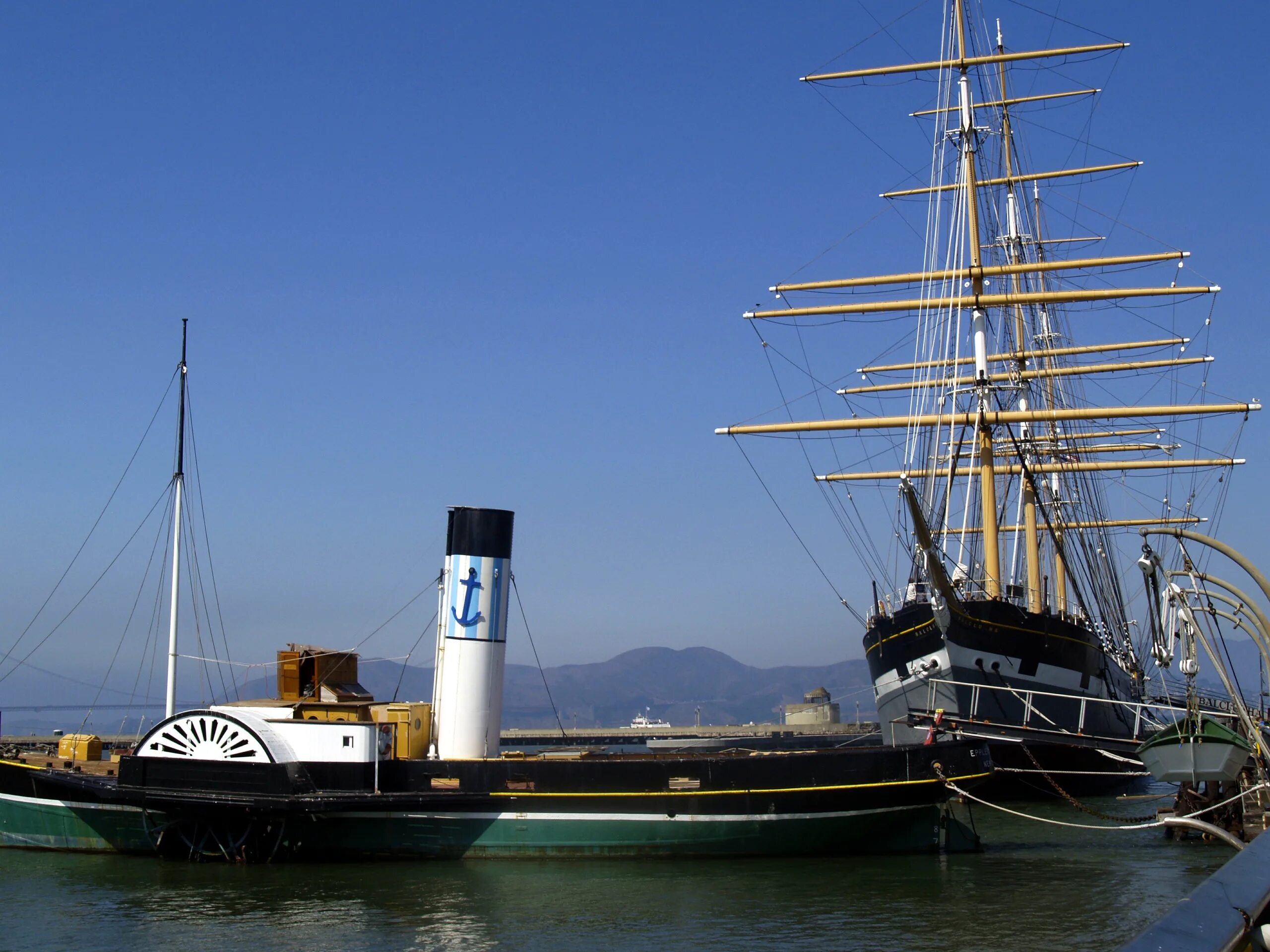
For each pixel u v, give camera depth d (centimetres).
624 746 13125
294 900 2873
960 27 6688
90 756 3941
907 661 4994
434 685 3734
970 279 6525
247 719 3500
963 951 2294
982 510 6197
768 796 3350
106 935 2539
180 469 4191
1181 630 2942
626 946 2391
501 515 3734
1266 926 637
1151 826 2977
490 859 3375
